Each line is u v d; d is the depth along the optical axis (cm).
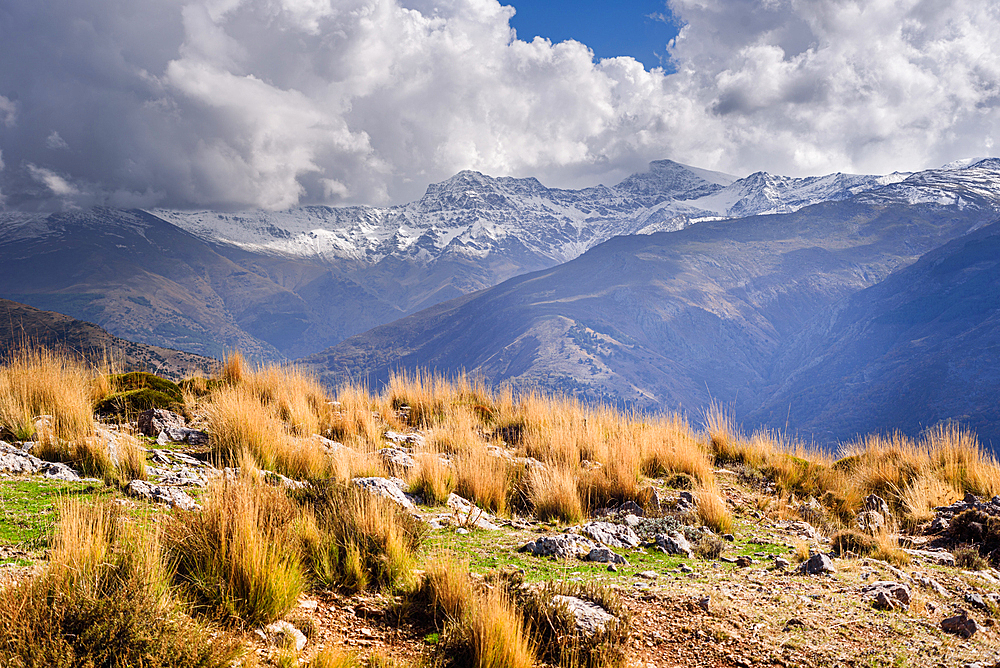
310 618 437
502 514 873
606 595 508
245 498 514
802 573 697
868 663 464
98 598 356
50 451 766
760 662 452
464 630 420
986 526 882
